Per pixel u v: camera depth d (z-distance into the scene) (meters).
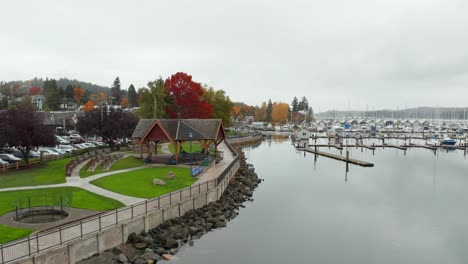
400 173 70.44
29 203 28.33
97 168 49.38
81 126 73.50
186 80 95.25
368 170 73.44
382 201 47.31
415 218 39.88
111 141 75.62
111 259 23.88
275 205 43.66
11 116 47.94
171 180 41.81
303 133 141.50
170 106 93.00
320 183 58.75
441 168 77.62
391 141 151.62
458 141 145.50
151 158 57.44
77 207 29.73
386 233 34.75
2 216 26.94
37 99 193.25
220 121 60.12
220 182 42.19
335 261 28.02
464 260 28.84
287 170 72.12
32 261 19.92
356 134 164.75
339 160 88.31
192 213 34.12
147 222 28.42
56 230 23.36
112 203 31.41
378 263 28.03
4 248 21.06
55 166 50.41
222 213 37.34
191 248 28.66
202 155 58.16
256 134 161.25
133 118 79.38
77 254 22.59
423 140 155.88
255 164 80.44
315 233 34.12
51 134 49.84
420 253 30.20
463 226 37.28
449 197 50.19
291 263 27.17
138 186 38.44
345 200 47.41
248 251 28.84
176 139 54.38
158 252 26.56
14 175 43.44
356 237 33.50
